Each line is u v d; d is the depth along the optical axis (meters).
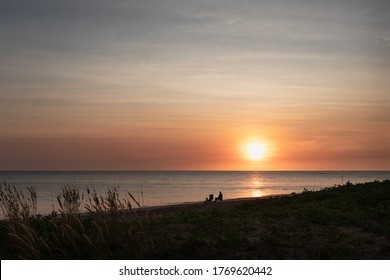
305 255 10.95
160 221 16.03
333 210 17.98
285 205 21.83
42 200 53.31
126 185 126.56
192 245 11.52
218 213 19.06
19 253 11.18
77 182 154.88
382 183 26.31
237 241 11.85
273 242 11.88
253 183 155.38
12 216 11.94
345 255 10.97
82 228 11.61
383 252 11.24
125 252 10.73
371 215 16.33
